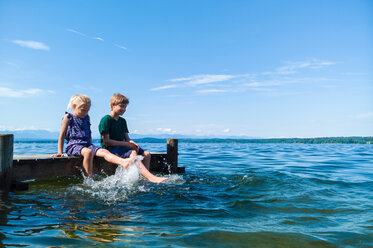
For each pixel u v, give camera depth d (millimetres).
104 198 3248
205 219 2506
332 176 5418
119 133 4980
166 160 5949
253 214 2713
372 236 2109
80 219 2430
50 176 4176
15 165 3740
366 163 8570
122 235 2037
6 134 3424
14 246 1796
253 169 6504
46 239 1929
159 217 2539
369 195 3617
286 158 10531
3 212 2586
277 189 3951
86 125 4648
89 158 4352
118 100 4758
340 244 1947
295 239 2021
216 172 5820
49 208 2770
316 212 2805
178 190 3770
